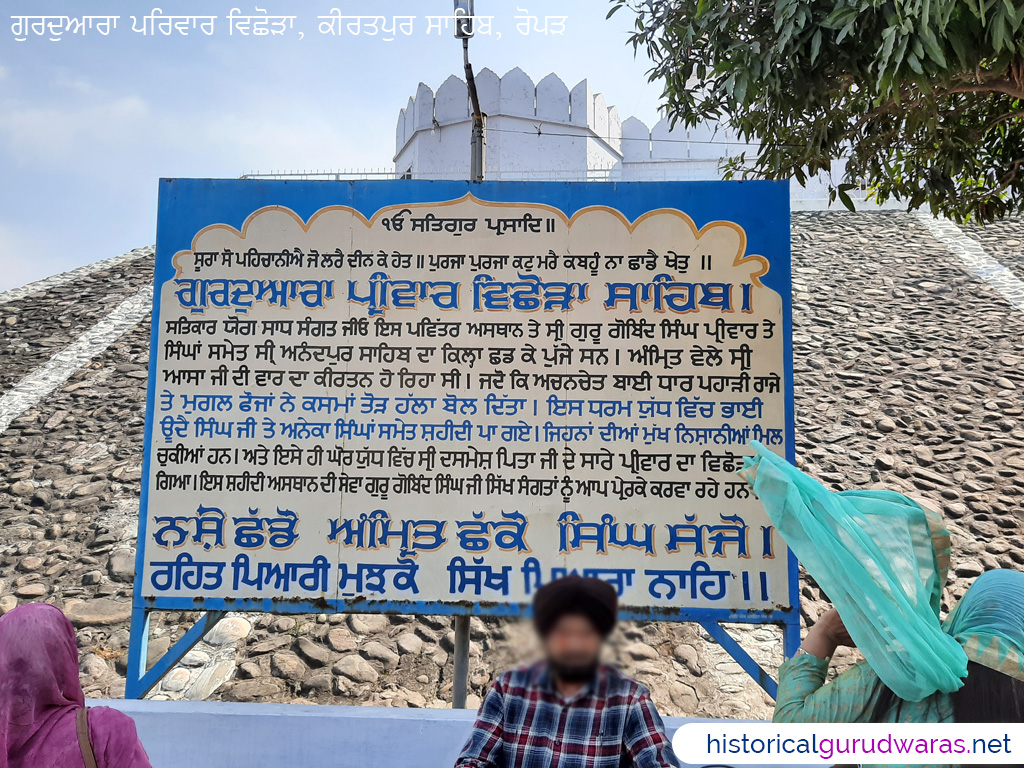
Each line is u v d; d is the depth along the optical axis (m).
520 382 4.13
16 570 6.22
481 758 1.98
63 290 13.14
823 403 8.62
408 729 3.57
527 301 4.18
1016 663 2.04
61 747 1.81
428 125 14.40
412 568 4.02
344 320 4.20
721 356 4.11
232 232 4.24
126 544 6.50
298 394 4.16
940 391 8.73
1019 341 9.72
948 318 10.53
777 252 4.13
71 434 8.43
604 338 4.14
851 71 4.05
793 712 2.29
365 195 4.25
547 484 4.06
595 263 4.18
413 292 4.20
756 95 4.65
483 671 5.12
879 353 9.70
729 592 3.94
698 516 4.01
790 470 2.69
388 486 4.08
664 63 5.04
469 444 4.11
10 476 7.64
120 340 10.89
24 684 1.86
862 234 14.12
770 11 4.25
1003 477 7.12
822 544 2.43
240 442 4.13
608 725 1.98
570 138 14.30
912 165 5.46
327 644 5.34
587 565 3.99
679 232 4.17
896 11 3.46
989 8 3.12
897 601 2.19
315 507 4.07
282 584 4.02
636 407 4.10
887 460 7.45
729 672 5.09
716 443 4.05
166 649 5.31
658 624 5.59
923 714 2.11
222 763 3.59
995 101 5.26
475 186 4.24
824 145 4.95
